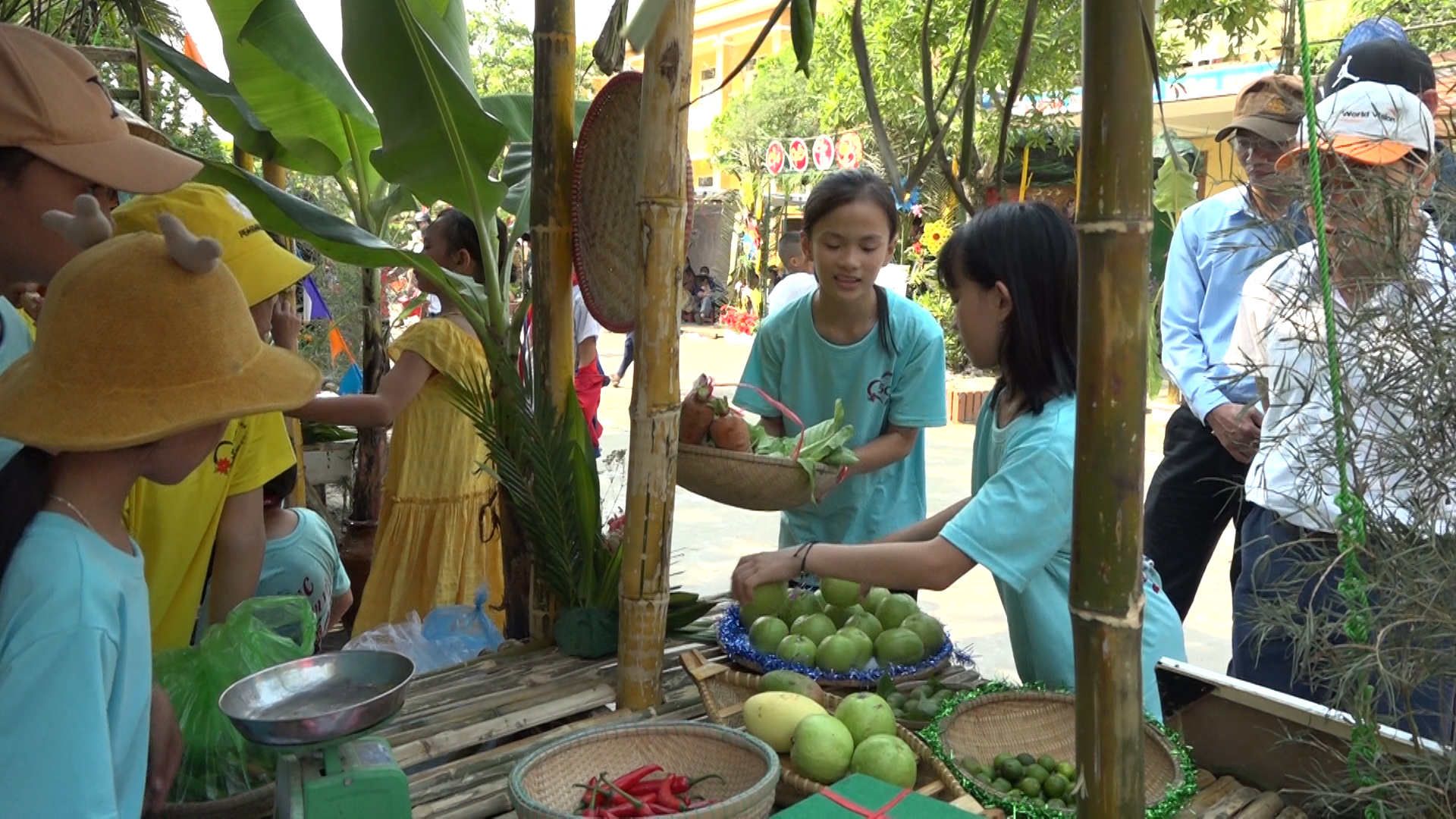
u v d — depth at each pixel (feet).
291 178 25.71
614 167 7.41
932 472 26.91
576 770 5.05
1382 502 4.44
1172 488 11.53
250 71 12.23
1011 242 6.11
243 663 6.19
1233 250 5.12
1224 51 33.42
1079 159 2.96
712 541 21.09
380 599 11.44
